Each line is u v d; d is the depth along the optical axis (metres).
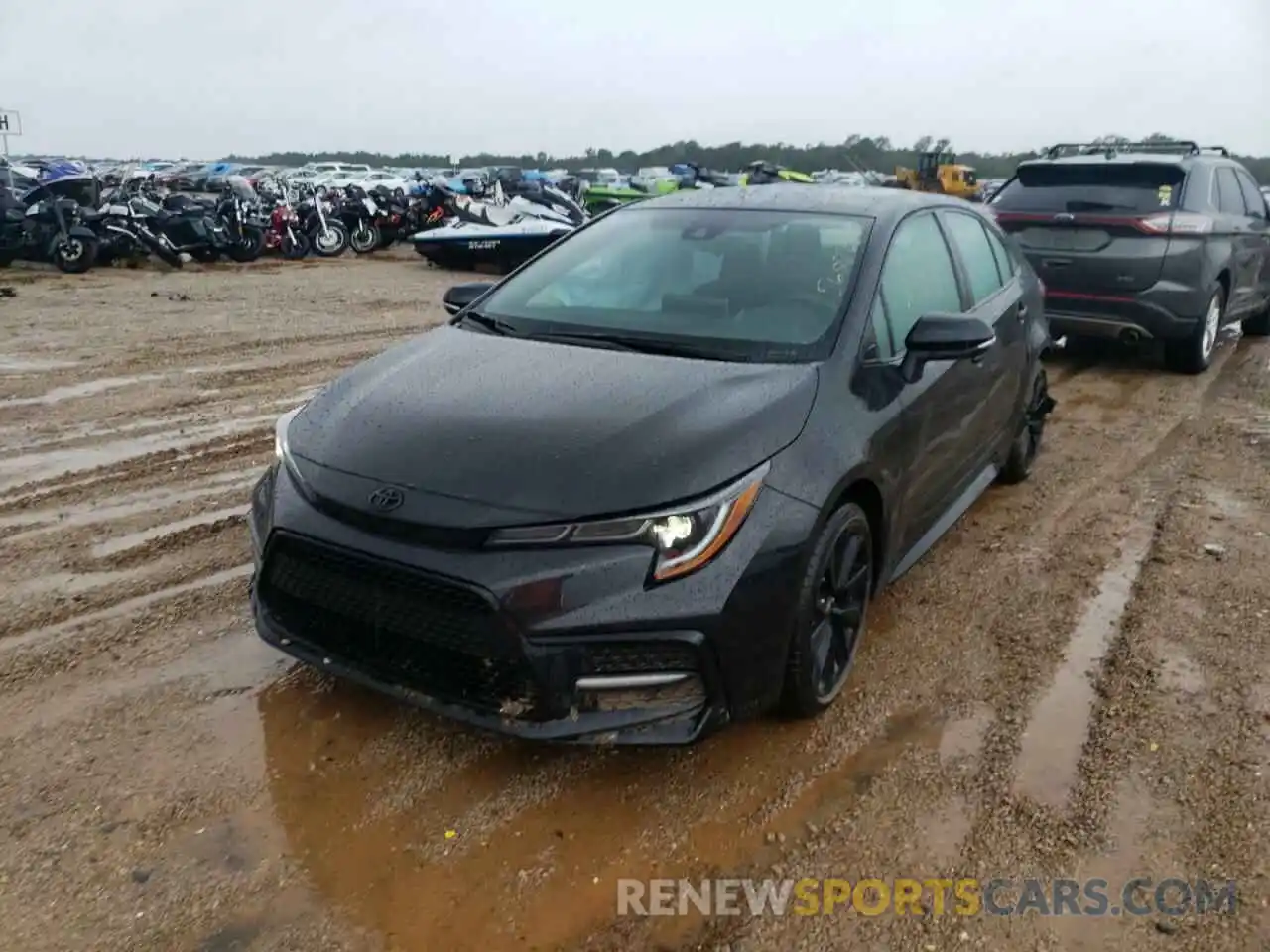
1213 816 2.81
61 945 2.32
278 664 3.53
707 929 2.43
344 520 2.78
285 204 17.48
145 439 6.07
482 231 15.42
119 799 2.82
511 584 2.57
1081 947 2.38
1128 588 4.23
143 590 4.07
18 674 3.42
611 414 2.94
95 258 14.34
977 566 4.47
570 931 2.41
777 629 2.84
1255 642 3.77
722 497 2.72
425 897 2.50
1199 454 6.11
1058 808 2.85
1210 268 7.97
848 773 3.01
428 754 3.06
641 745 2.69
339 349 8.98
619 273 3.94
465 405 3.05
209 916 2.42
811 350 3.35
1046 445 6.33
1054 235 8.09
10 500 5.02
